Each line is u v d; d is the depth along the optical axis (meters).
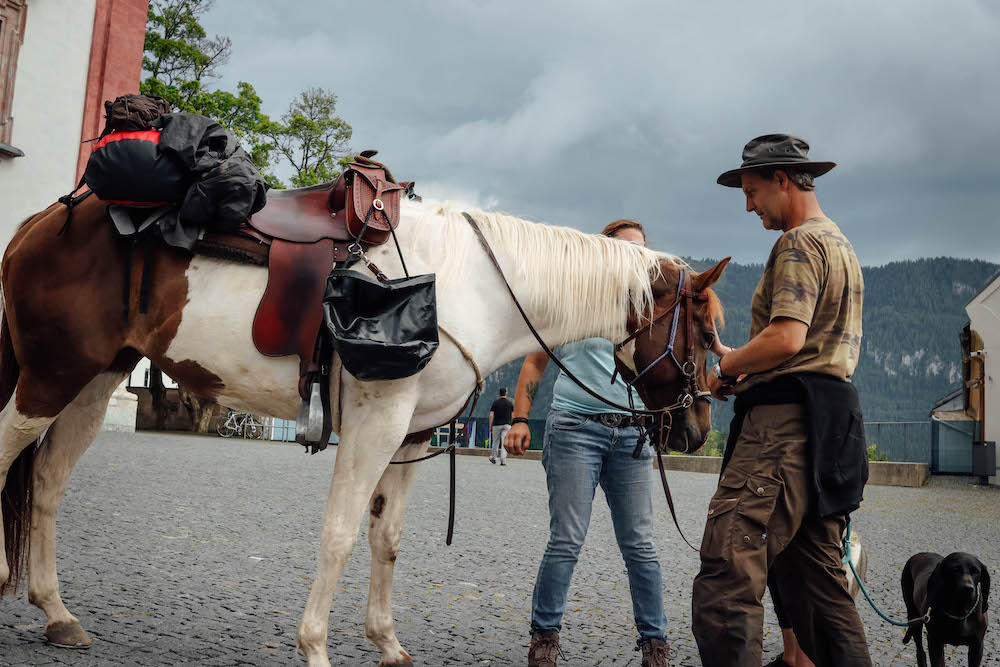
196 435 26.23
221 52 31.86
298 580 5.27
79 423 3.72
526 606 5.11
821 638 3.00
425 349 3.08
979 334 21.45
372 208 3.34
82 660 3.33
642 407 3.95
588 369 3.87
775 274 2.97
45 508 3.62
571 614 4.97
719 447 24.50
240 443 22.28
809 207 3.12
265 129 32.59
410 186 3.79
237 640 3.83
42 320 3.45
